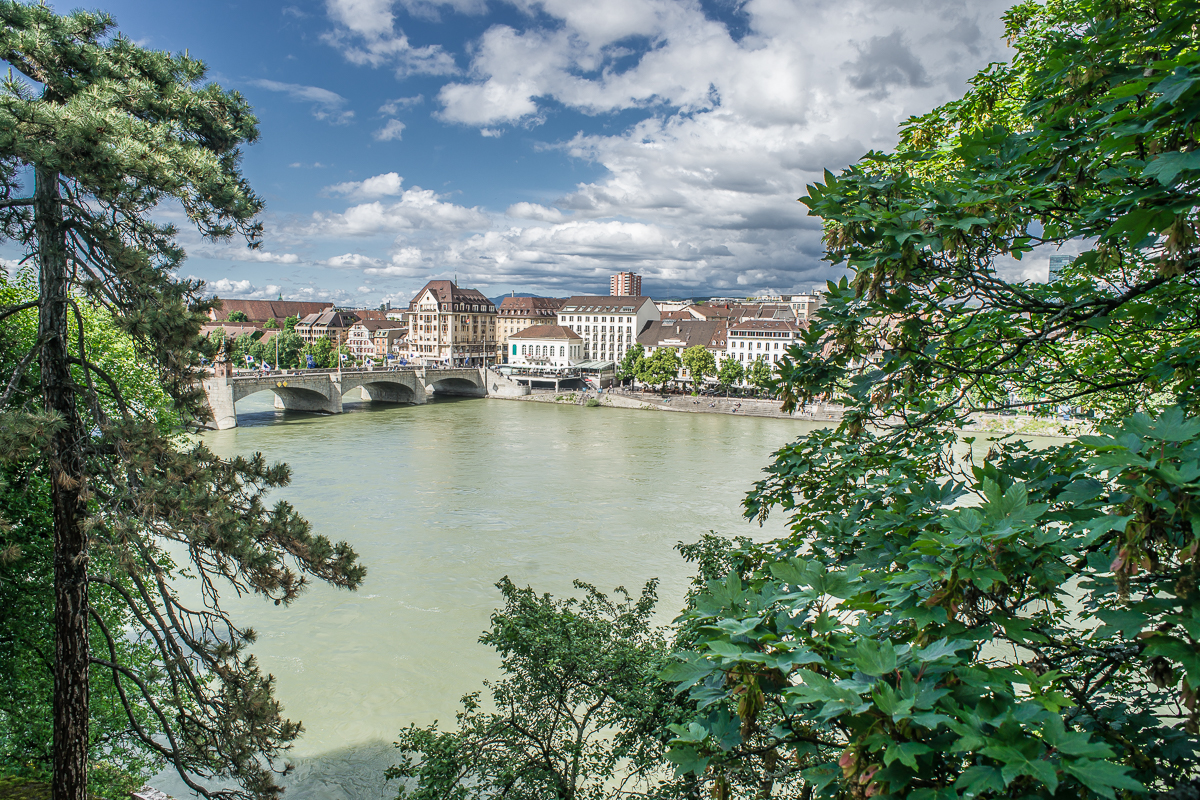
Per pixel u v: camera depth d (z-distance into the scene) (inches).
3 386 487.2
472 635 1027.9
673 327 5738.2
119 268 403.5
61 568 419.2
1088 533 92.2
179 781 737.6
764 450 2571.4
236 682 457.1
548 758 469.1
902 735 84.6
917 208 139.5
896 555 126.8
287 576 454.0
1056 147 138.1
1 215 412.5
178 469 437.4
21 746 553.3
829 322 170.4
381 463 2234.3
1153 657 87.7
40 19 393.7
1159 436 83.2
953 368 170.4
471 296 6737.2
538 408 4128.9
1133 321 180.9
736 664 99.9
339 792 706.2
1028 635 91.3
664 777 637.3
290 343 5438.0
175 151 403.9
